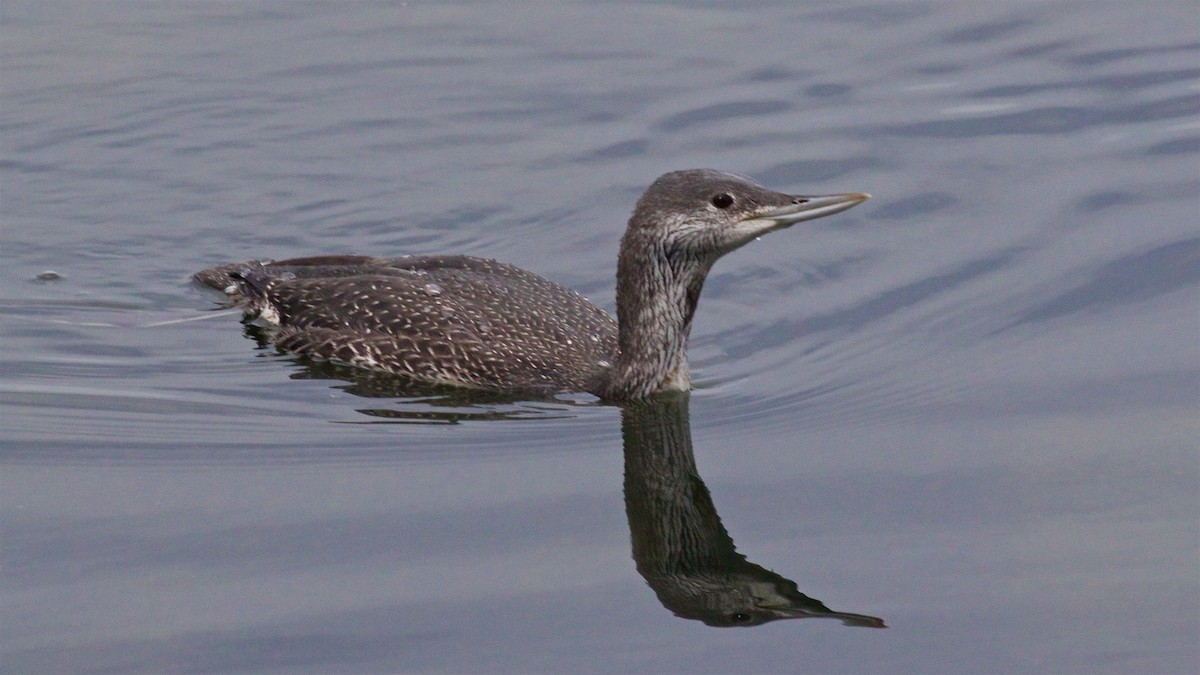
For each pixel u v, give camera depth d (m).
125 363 14.05
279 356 14.36
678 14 20.91
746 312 14.97
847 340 14.26
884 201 16.45
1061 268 14.93
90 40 20.56
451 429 12.90
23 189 17.41
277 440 12.61
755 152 17.44
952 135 17.61
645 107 18.58
